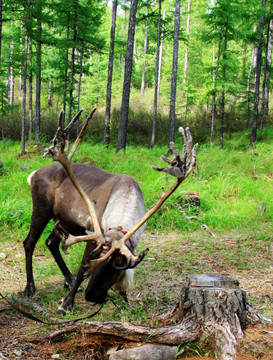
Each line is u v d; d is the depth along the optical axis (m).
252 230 7.32
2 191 8.39
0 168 10.91
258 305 4.19
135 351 3.05
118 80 35.25
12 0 13.92
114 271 3.32
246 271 5.38
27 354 3.14
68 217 4.33
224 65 16.95
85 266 3.23
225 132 21.16
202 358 3.06
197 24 34.69
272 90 25.52
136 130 22.16
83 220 4.18
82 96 28.97
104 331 3.25
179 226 7.54
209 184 9.86
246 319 3.34
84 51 18.33
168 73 31.27
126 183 4.03
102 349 3.24
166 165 11.48
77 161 11.66
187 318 3.29
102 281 3.29
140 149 15.13
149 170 10.65
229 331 3.12
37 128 17.27
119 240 3.30
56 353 3.17
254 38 17.22
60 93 17.19
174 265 5.59
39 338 3.33
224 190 9.72
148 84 38.09
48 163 11.36
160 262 5.71
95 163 11.73
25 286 4.78
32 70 16.20
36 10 14.16
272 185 10.65
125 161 11.91
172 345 3.18
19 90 34.38
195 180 9.95
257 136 19.30
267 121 22.47
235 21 16.69
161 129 22.11
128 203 3.87
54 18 16.59
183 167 3.22
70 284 4.71
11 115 21.55
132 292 4.62
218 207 8.62
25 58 14.04
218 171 10.82
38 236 4.66
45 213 4.56
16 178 9.34
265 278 5.09
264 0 17.00
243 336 3.15
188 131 3.24
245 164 12.42
